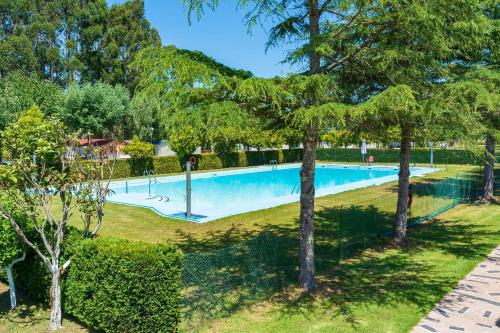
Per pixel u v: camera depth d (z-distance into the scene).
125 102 41.59
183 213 16.62
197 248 11.80
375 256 11.31
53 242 7.30
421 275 9.75
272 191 28.80
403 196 12.83
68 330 6.97
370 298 8.37
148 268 6.12
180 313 6.46
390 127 11.81
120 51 52.47
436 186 17.30
